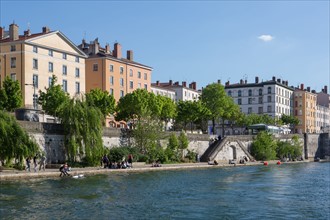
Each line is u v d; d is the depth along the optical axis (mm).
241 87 151125
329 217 30016
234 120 127125
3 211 30031
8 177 45875
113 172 57969
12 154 48281
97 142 60406
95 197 36406
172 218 29156
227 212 31312
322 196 39219
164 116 89938
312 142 122875
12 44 79188
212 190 42469
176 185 45875
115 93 99812
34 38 80062
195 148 87312
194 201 35688
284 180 53438
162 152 75625
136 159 69812
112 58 98750
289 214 30922
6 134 47844
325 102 188625
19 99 68688
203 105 102312
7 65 79500
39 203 33062
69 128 59969
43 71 81875
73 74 88750
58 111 62031
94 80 98000
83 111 60219
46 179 47531
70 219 28266
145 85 110875
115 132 71188
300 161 107375
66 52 86812
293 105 162500
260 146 99625
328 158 121750
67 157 60219
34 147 50406
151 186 44500
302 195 39812
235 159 92875
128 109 83438
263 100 147250
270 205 34281
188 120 99312
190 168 71312
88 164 61188
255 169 72938
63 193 37969
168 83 139000
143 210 31578
